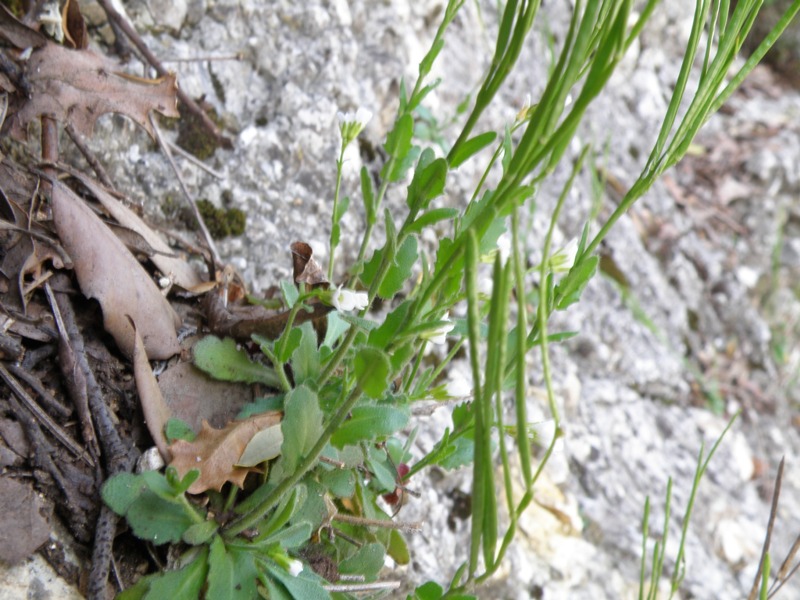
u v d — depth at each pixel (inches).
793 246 19.8
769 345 18.1
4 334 5.6
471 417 6.2
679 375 15.3
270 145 9.5
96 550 5.3
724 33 5.0
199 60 9.0
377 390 4.6
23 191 6.5
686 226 18.1
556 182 14.7
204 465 5.7
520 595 9.5
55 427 5.5
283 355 6.2
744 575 12.8
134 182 8.2
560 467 11.3
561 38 16.6
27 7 7.3
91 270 6.2
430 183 5.0
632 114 18.2
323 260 9.5
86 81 7.2
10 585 4.9
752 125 21.3
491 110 13.2
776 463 16.0
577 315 13.7
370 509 6.6
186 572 5.4
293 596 5.5
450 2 5.6
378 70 11.0
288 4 10.2
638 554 11.1
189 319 7.2
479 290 5.6
